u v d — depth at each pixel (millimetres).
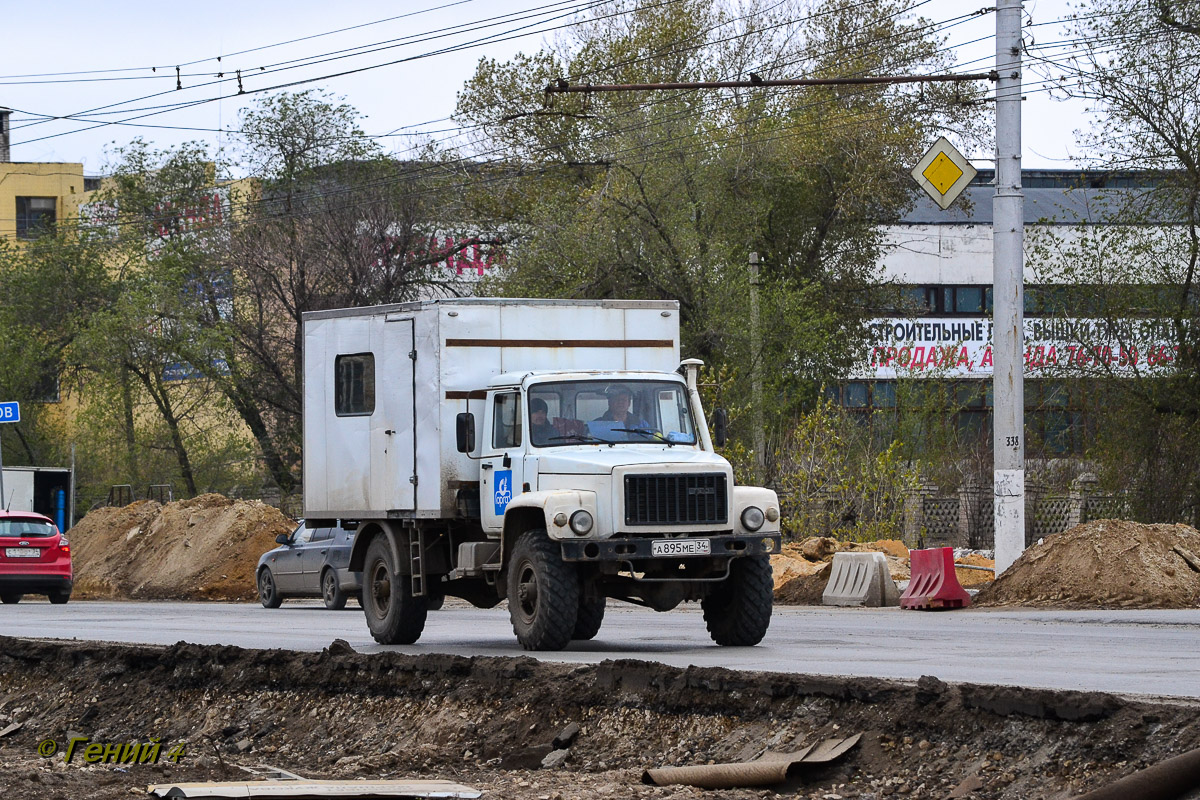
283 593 50719
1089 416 59312
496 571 27766
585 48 91375
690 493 26188
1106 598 38688
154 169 105625
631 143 78688
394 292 100750
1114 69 56219
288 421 102375
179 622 39469
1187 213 56719
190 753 20781
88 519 75375
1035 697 14375
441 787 15352
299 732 21094
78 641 27188
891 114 85000
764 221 84312
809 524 60125
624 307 29562
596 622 28922
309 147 101750
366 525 30438
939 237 118062
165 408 99750
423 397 28344
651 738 17328
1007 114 42594
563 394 27609
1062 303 58594
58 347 108438
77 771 17938
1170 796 11961
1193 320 56406
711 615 27688
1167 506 56719
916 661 22609
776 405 72375
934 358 100688
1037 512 63125
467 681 20109
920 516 63844
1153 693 17297
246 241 99062
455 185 98562
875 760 14961
